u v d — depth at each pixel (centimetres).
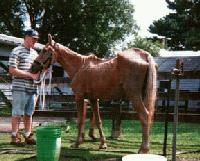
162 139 810
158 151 636
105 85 600
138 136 855
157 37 3731
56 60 650
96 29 3894
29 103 695
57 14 3941
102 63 611
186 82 2327
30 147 662
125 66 577
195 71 922
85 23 3922
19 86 679
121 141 762
